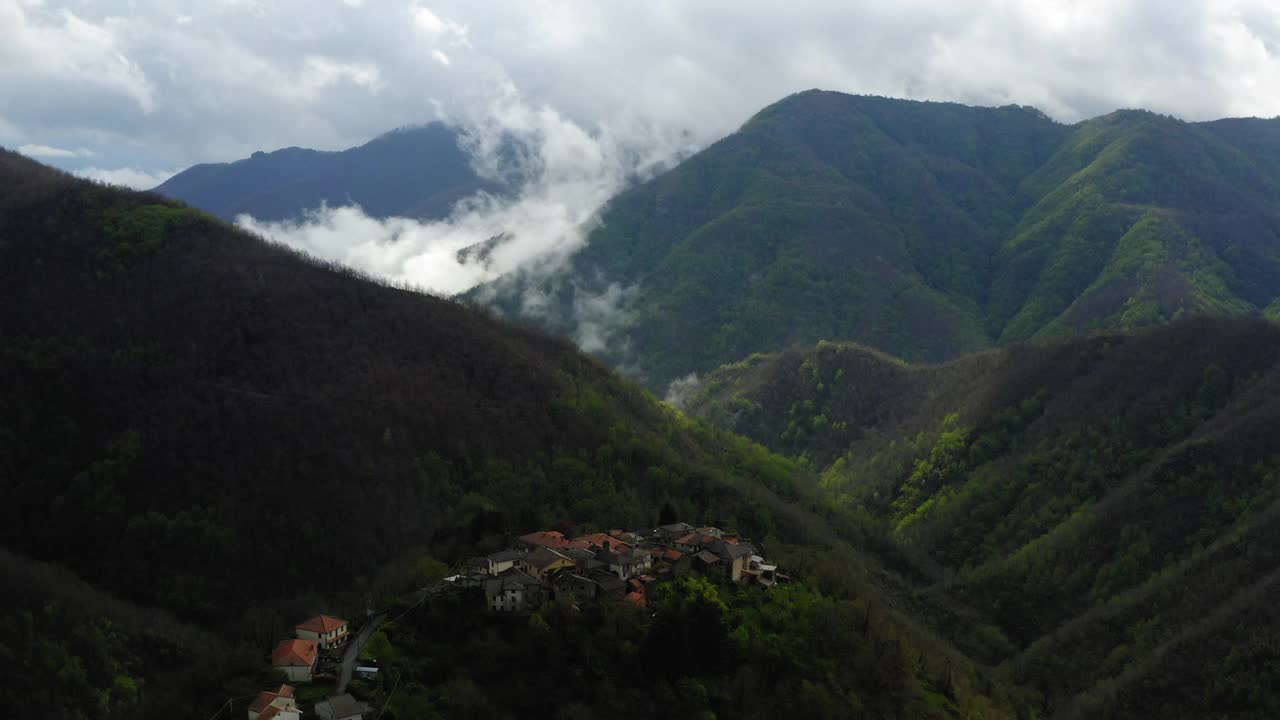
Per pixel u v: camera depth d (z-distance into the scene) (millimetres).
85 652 165875
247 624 180750
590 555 173375
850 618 179875
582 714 140000
